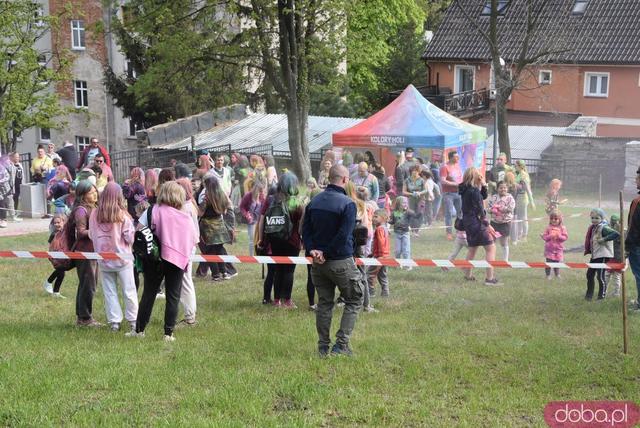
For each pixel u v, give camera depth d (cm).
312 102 4119
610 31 3978
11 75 3422
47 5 4578
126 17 3183
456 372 821
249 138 3497
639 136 3912
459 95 4038
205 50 3022
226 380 774
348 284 844
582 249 1669
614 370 835
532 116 4122
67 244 989
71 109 3819
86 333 948
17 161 2169
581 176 3206
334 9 3053
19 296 1172
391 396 748
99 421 668
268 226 1070
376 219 1162
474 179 1284
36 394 727
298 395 734
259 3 2917
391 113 2370
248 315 1060
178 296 916
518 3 4228
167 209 898
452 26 4347
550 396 757
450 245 1709
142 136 3478
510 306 1128
